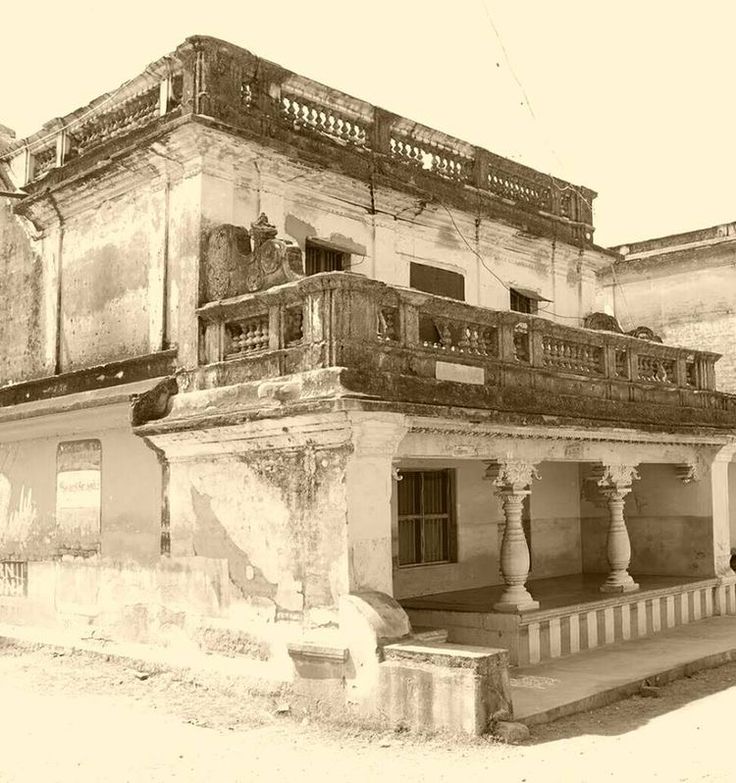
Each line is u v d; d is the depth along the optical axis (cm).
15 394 1398
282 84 1197
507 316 1132
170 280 1156
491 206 1490
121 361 1205
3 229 1492
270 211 1178
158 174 1180
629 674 1011
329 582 903
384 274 1326
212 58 1115
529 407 1125
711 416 1488
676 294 2192
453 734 786
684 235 2206
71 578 1245
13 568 1356
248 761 745
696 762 720
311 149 1210
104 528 1196
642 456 1358
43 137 1405
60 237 1374
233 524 1016
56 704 949
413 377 984
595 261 1745
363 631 855
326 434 912
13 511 1368
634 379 1362
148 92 1224
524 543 1121
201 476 1062
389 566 927
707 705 921
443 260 1430
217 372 1059
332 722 865
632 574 1552
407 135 1382
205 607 1040
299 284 955
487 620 1105
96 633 1192
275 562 962
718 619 1445
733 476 1800
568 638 1151
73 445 1268
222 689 983
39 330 1397
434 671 801
